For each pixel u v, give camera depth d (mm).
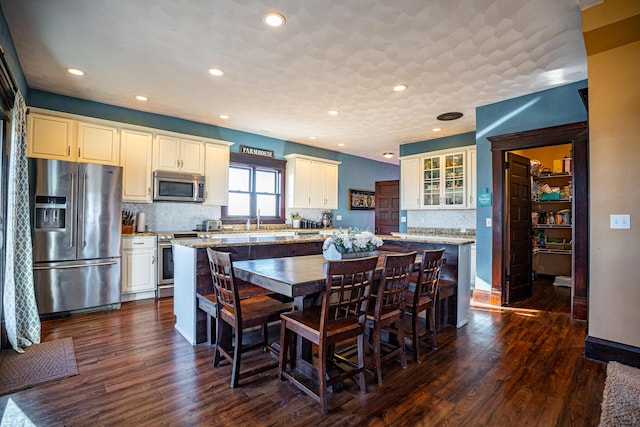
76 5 2252
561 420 1769
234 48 2842
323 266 2494
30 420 1737
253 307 2393
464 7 2279
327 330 1910
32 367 2318
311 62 3098
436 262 2652
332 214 7332
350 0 2201
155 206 4785
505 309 3916
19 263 2758
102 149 4078
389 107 4363
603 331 2486
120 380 2158
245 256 3205
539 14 2361
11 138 2643
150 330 3082
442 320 3330
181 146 4734
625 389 2047
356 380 2172
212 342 2771
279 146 6285
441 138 6016
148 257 4164
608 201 2465
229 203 5668
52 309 3373
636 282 2348
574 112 3555
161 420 1749
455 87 3684
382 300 2184
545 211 5723
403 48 2832
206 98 4062
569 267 5590
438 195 5582
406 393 2041
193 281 2781
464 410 1864
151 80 3527
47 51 2898
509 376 2256
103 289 3676
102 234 3682
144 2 2221
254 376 2240
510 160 4258
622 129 2404
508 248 4180
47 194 3357
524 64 3127
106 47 2830
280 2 2221
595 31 2248
